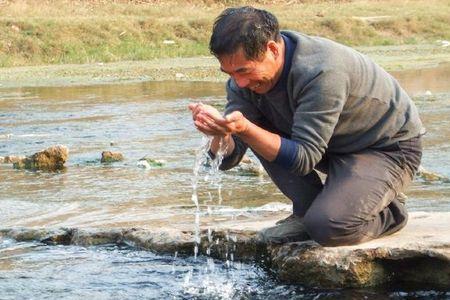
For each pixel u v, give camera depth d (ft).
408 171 17.44
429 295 16.19
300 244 17.24
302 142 15.80
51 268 18.40
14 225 22.17
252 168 29.19
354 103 16.48
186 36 93.81
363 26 103.60
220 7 116.88
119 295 16.62
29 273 18.06
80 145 36.99
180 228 20.11
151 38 91.45
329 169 17.37
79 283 17.37
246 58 15.49
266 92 16.34
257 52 15.48
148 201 24.94
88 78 69.51
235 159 17.57
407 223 18.61
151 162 31.48
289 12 109.40
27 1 101.40
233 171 29.32
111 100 54.34
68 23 87.92
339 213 16.43
